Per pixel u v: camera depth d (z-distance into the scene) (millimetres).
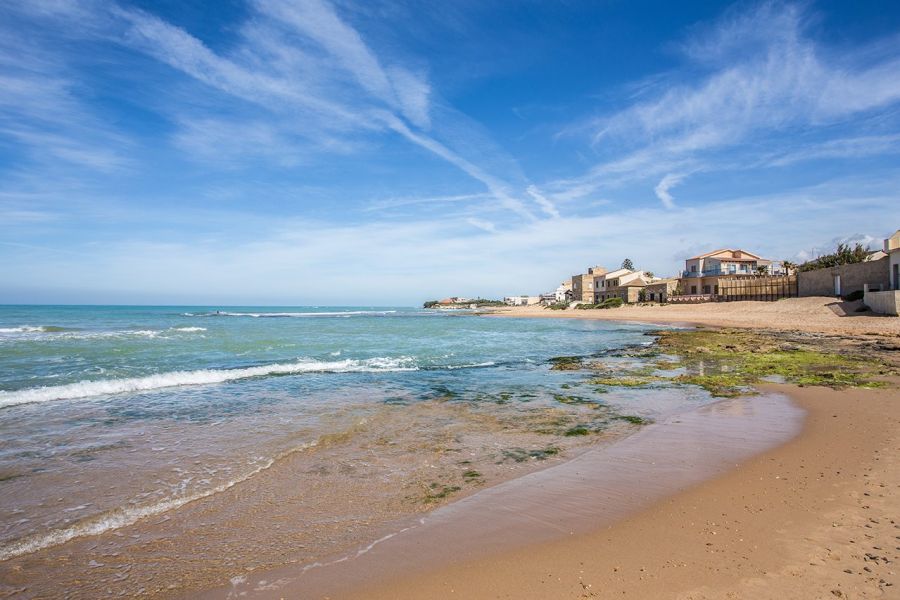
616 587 4129
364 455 8094
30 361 20031
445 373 17641
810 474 6695
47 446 8555
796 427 9352
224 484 6781
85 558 4855
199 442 8789
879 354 20469
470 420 10516
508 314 93625
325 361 21281
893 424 9250
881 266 40688
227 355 23250
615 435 9250
